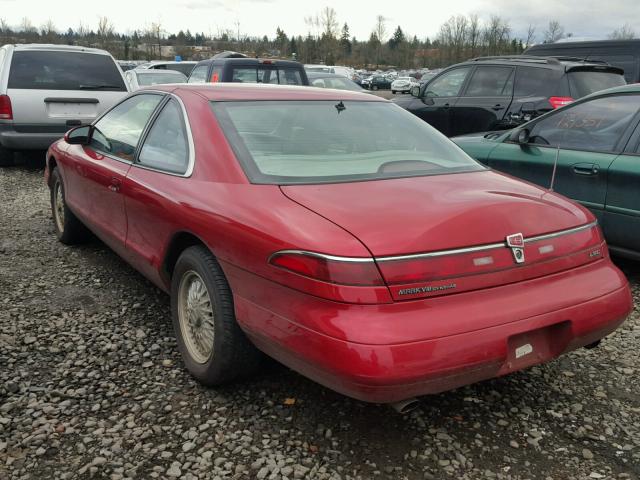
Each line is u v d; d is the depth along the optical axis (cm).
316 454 267
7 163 972
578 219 296
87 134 486
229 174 304
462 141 620
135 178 373
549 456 269
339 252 238
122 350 358
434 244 245
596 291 282
